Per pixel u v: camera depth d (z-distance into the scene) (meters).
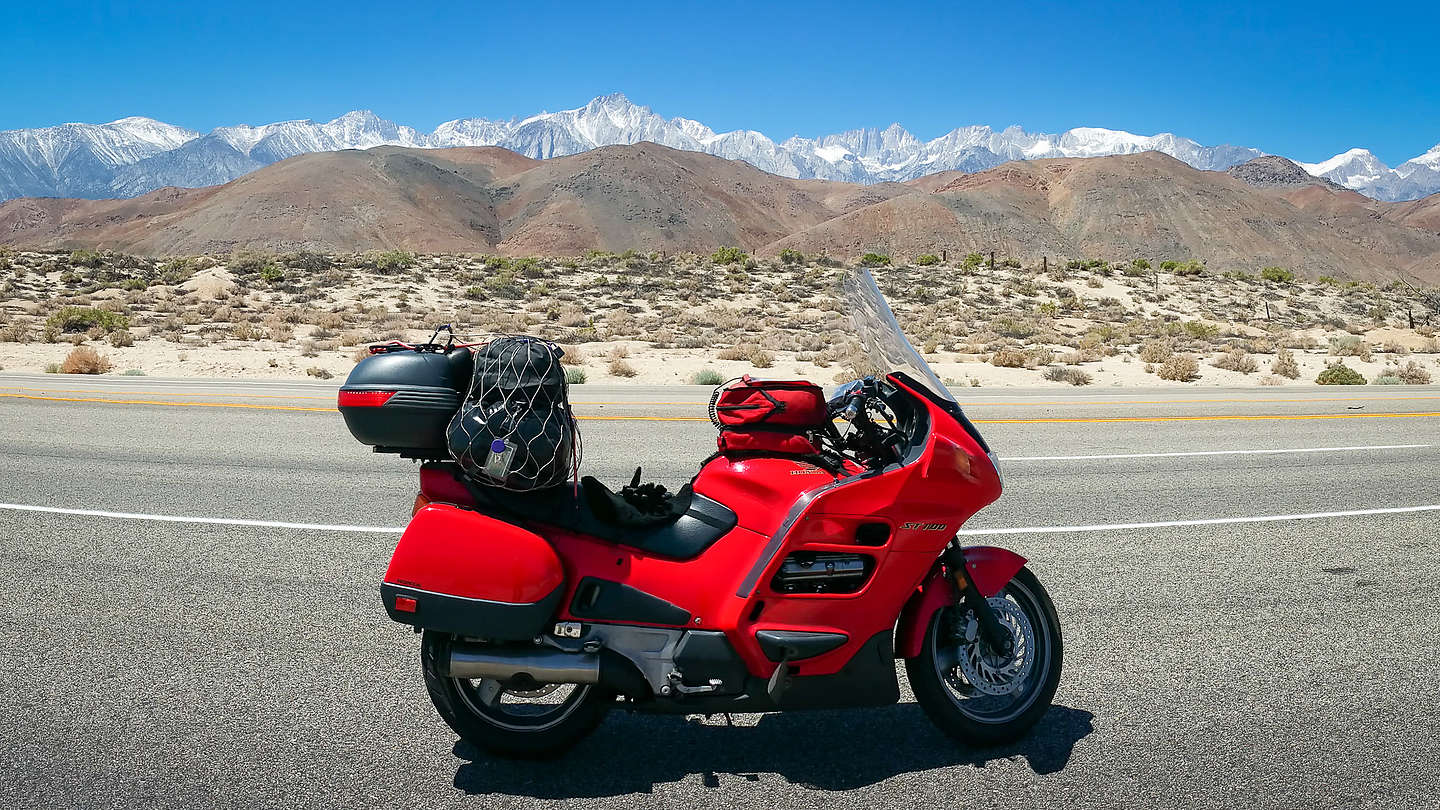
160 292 45.16
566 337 34.00
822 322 40.53
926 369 4.20
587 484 3.88
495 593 3.67
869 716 4.57
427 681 3.97
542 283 52.28
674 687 3.80
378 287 48.78
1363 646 5.46
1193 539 7.74
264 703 4.60
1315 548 7.51
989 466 4.13
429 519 3.75
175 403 15.93
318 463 10.49
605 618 3.79
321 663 5.07
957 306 49.12
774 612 3.85
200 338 32.38
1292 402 18.72
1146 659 5.27
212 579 6.40
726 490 3.88
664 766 4.08
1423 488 9.84
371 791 3.85
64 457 10.80
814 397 3.89
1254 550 7.43
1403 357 36.25
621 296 48.06
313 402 16.19
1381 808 3.79
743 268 61.50
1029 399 18.67
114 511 8.22
